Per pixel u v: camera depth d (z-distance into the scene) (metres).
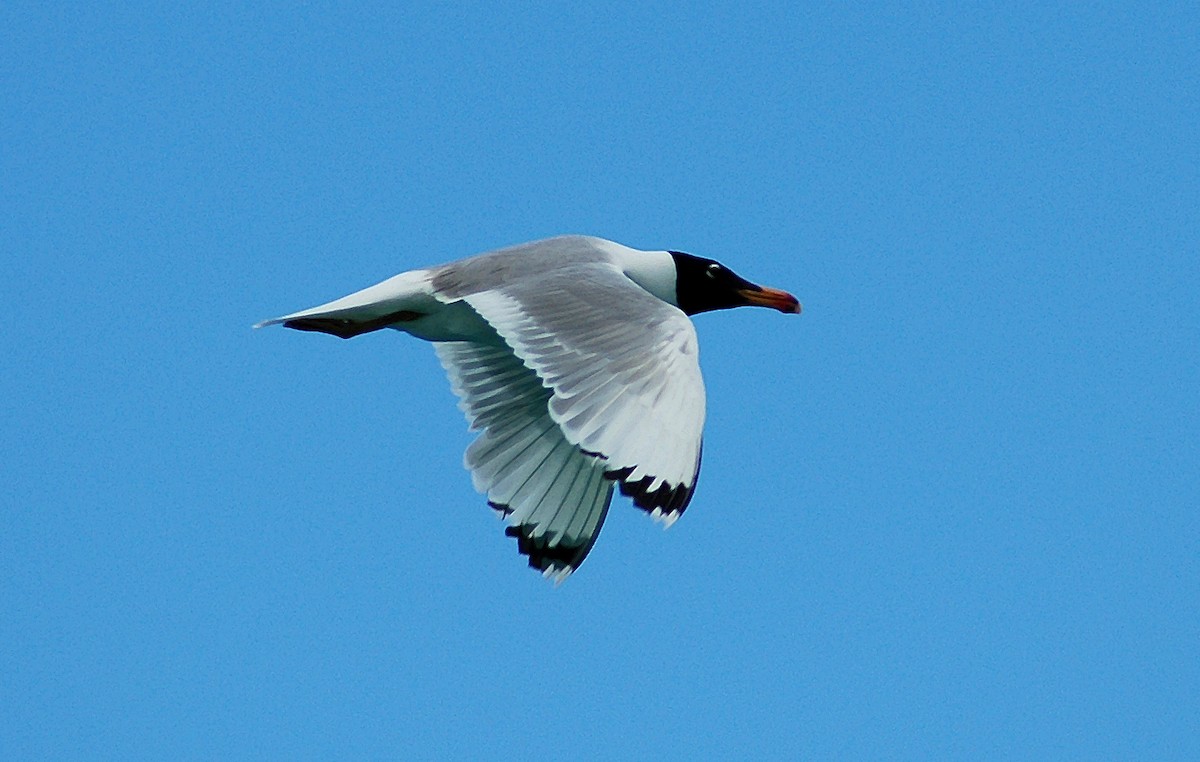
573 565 14.45
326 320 14.16
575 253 14.19
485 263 14.00
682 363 11.59
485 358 14.70
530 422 14.65
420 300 14.01
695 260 16.14
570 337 12.10
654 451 11.22
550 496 14.52
